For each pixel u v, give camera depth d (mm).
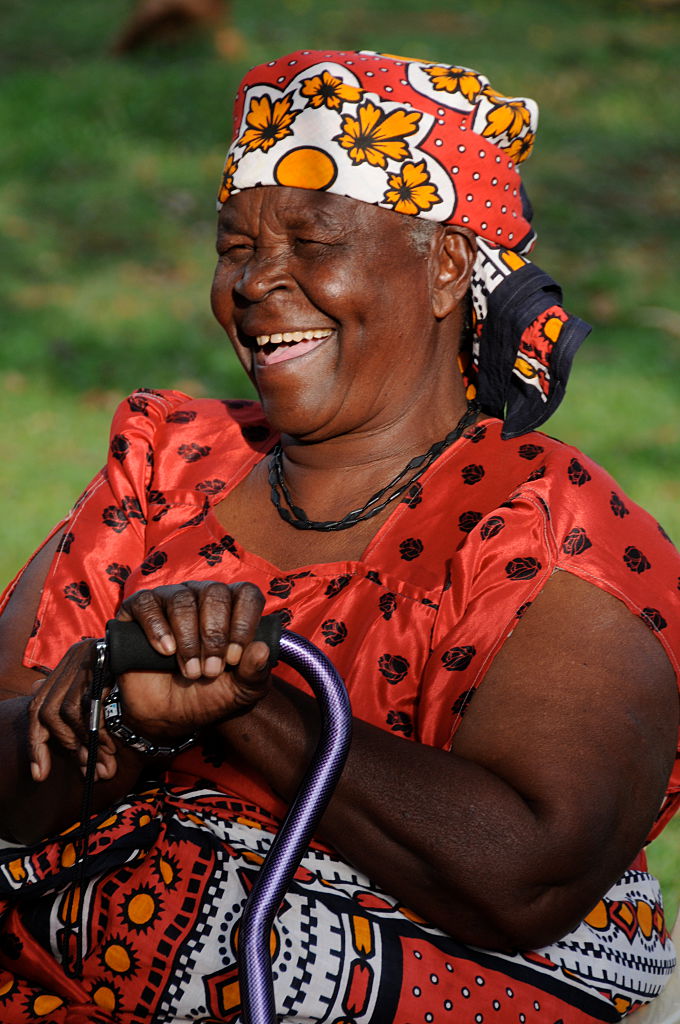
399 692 3111
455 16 29984
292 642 2639
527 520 3141
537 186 20922
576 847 2793
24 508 10562
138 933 2865
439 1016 2863
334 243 3289
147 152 21203
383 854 2824
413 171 3303
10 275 16812
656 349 15445
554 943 3068
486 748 2898
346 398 3398
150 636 2645
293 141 3301
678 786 3234
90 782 2766
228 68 24734
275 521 3543
